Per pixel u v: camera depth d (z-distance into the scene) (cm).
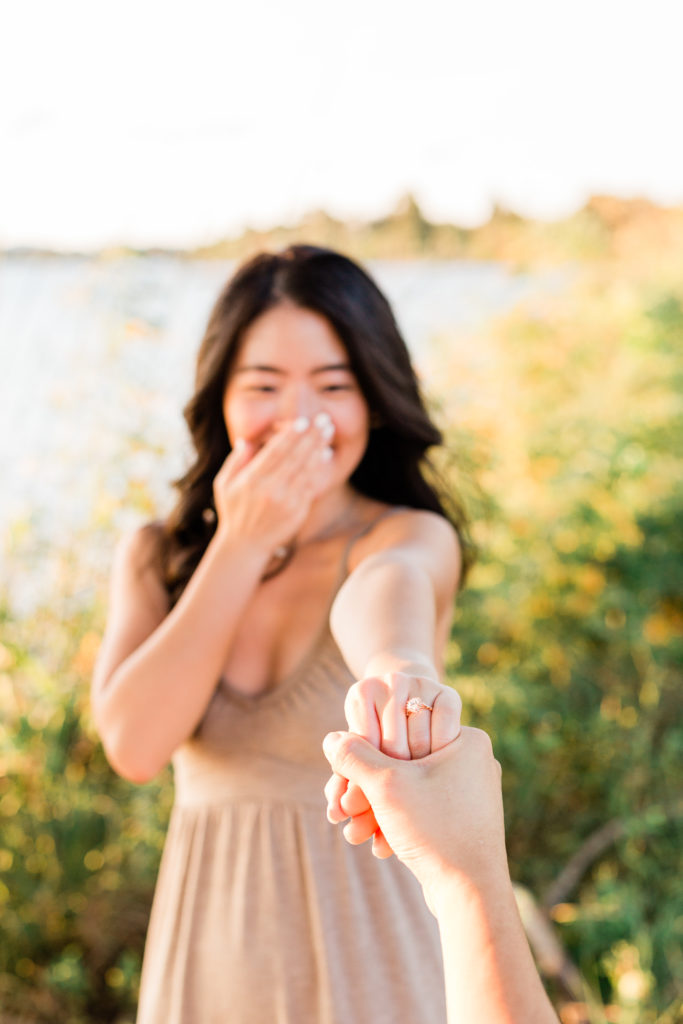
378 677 76
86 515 251
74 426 252
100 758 261
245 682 122
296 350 127
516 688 282
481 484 277
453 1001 60
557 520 307
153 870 254
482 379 334
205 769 121
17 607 246
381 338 131
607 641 325
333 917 113
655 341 359
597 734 288
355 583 106
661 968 221
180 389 257
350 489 141
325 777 116
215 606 117
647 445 334
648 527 327
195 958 118
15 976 245
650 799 276
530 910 238
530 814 280
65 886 249
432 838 64
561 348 350
